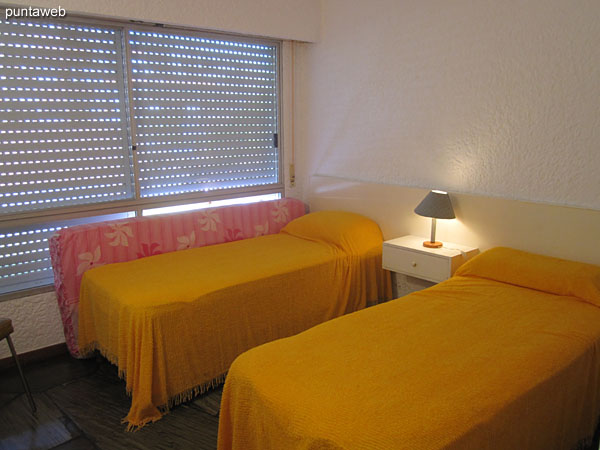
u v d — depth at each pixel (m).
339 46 3.49
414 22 2.96
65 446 1.98
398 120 3.16
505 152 2.63
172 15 2.88
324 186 3.77
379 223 3.33
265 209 3.56
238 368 1.63
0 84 2.54
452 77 2.81
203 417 2.17
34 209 2.73
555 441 1.65
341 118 3.57
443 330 1.86
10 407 2.26
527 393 1.47
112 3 2.66
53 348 2.78
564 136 2.38
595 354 1.79
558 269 2.23
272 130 3.85
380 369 1.57
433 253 2.67
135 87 3.02
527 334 1.81
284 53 3.70
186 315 2.22
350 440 1.23
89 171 2.93
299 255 2.91
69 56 2.75
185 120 3.30
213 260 2.82
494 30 2.58
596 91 2.25
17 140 2.64
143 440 2.01
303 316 2.77
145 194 3.21
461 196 2.79
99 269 2.64
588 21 2.24
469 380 1.50
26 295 2.67
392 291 3.29
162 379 2.14
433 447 1.20
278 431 1.40
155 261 2.79
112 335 2.30
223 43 3.40
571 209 2.33
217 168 3.55
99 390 2.40
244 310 2.47
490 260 2.45
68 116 2.79
